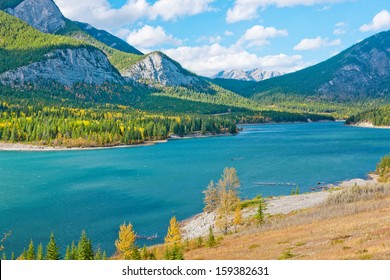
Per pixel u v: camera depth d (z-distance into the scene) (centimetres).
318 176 12469
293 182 11594
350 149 19425
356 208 6719
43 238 7156
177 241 6122
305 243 4862
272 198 9312
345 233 4975
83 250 5156
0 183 11944
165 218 8369
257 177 12400
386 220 5319
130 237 5897
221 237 6381
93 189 11094
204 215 8369
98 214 8650
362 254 3684
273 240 5388
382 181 11025
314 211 7169
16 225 7888
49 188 11219
